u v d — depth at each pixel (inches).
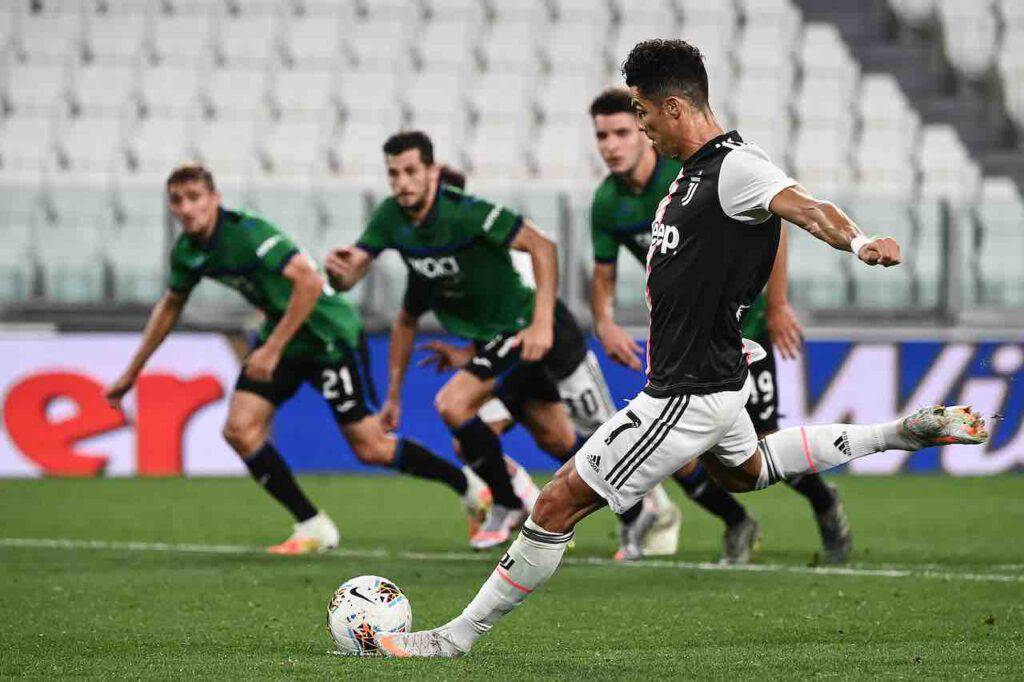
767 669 555.5
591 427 1086.4
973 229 1956.2
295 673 546.0
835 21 2620.6
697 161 537.6
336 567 961.5
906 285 1931.6
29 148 2365.9
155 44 2546.8
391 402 1093.8
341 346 1066.7
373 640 591.8
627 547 1005.2
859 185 2303.2
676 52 542.3
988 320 1929.1
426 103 2418.8
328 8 2598.4
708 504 959.0
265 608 767.1
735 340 548.1
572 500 556.4
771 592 828.6
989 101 2475.4
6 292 1959.9
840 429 588.4
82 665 579.8
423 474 1103.6
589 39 2536.9
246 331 1765.5
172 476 1759.4
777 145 2348.7
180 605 780.0
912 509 1391.5
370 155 2340.1
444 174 1124.5
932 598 799.1
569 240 1803.6
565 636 669.9
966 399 1763.0
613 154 911.7
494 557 1026.7
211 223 994.7
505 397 1073.5
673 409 541.0
